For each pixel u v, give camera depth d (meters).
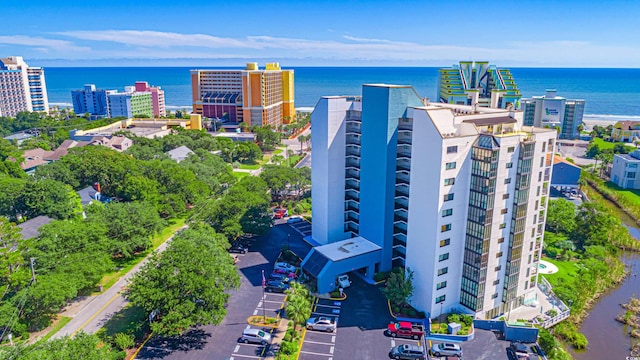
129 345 73.50
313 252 98.56
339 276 94.94
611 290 103.25
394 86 89.81
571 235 124.38
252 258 109.44
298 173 157.25
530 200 83.06
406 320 83.69
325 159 106.69
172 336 77.56
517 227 82.50
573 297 91.06
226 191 142.75
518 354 73.75
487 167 76.62
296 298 76.62
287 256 108.44
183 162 163.50
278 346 76.06
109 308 85.31
